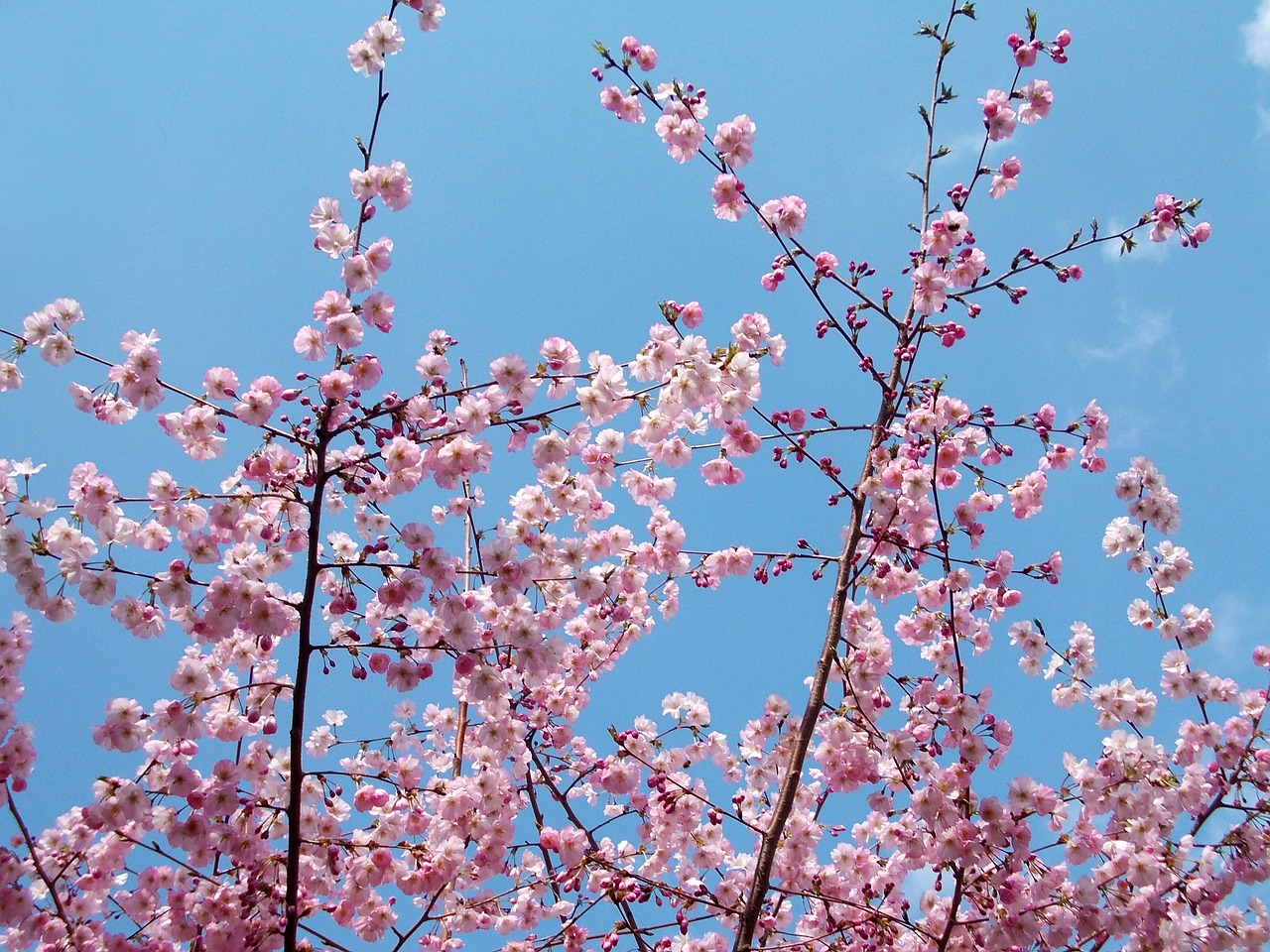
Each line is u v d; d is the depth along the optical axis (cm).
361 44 476
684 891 582
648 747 630
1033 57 571
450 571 483
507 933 656
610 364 500
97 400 478
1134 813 567
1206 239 560
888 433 586
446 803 533
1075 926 551
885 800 586
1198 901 563
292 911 452
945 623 621
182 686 480
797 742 516
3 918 461
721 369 513
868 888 606
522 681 647
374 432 462
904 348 584
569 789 677
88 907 515
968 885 552
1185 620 632
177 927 496
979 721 557
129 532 473
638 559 639
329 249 471
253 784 521
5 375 456
